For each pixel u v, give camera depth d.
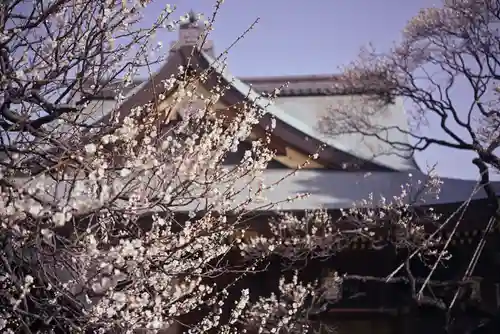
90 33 7.60
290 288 13.63
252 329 13.94
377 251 14.55
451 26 15.59
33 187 6.53
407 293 14.38
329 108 19.97
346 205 14.40
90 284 6.80
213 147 8.77
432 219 13.60
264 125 15.71
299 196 9.27
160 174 7.12
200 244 8.33
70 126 8.87
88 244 6.58
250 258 13.85
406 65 18.36
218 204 8.06
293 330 13.59
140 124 8.22
